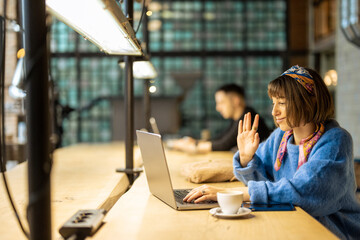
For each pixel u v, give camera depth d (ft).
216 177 6.81
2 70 3.80
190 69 26.02
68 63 25.50
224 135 12.68
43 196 2.77
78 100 25.61
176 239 3.61
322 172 4.79
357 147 18.04
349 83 18.84
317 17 25.59
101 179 7.19
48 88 2.80
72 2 3.93
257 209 4.63
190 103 25.93
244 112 12.15
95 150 14.05
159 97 17.83
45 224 2.78
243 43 26.03
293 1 26.17
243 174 6.13
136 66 10.66
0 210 4.78
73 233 3.64
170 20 25.80
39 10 2.75
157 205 4.99
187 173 7.18
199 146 12.50
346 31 14.82
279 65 26.22
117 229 3.95
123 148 14.90
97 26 4.95
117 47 6.69
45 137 2.77
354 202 5.26
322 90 5.32
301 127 5.52
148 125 14.61
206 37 25.98
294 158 5.60
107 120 25.79
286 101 5.26
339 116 19.99
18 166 9.11
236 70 26.16
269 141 6.46
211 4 25.91
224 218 4.32
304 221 4.14
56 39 25.18
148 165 5.38
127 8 7.06
